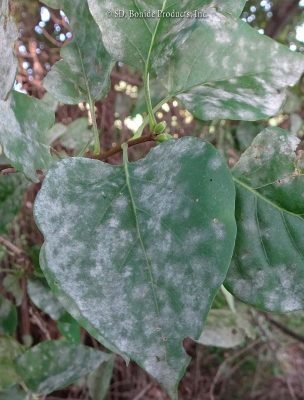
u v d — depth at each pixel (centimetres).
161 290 12
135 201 13
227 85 16
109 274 12
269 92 16
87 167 13
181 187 13
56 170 13
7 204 24
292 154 15
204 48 16
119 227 12
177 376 11
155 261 12
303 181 14
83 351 25
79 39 18
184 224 12
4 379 24
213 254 12
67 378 25
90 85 18
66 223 12
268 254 14
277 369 60
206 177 12
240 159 15
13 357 25
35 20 41
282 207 14
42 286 27
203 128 40
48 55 42
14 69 15
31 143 16
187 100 16
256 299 14
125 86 43
